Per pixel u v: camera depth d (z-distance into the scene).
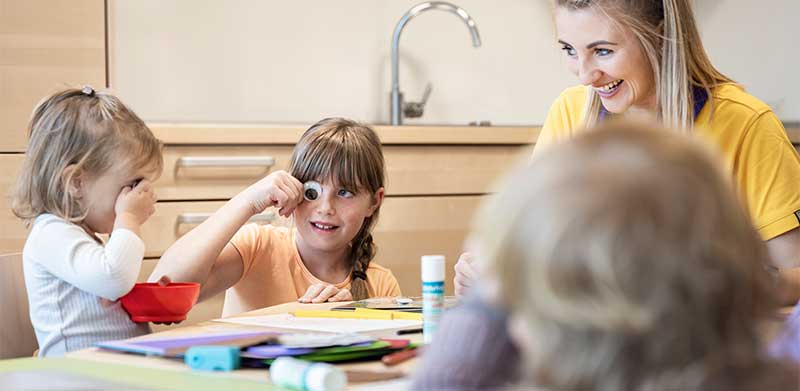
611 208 0.49
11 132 2.43
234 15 3.02
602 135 0.54
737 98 1.49
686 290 0.49
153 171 1.42
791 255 1.42
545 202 0.50
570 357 0.50
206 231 1.61
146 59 2.92
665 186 0.50
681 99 1.47
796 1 3.10
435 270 1.02
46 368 0.91
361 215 1.80
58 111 1.35
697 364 0.49
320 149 1.76
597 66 1.48
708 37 3.36
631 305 0.48
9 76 2.43
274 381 0.83
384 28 3.21
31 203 1.36
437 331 0.66
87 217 1.37
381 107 3.22
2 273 1.39
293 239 1.88
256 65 3.05
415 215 2.71
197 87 2.98
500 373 0.62
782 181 1.42
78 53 2.50
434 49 3.27
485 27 3.33
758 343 0.53
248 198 1.66
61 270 1.27
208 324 1.23
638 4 1.44
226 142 2.49
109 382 0.83
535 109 3.42
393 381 0.85
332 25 3.14
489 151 2.79
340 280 1.87
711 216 0.50
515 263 0.51
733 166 1.46
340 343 0.95
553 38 3.42
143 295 1.29
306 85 3.12
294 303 1.52
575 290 0.49
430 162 2.71
